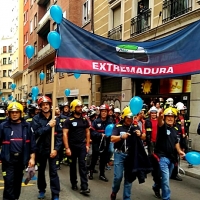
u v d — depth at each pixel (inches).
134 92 526.9
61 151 307.1
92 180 263.6
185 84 408.2
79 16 827.4
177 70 302.5
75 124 219.8
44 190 207.5
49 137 198.1
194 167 306.7
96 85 671.1
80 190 222.4
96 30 690.8
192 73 289.1
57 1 975.6
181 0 413.7
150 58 316.8
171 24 421.4
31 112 280.2
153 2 479.5
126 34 559.8
